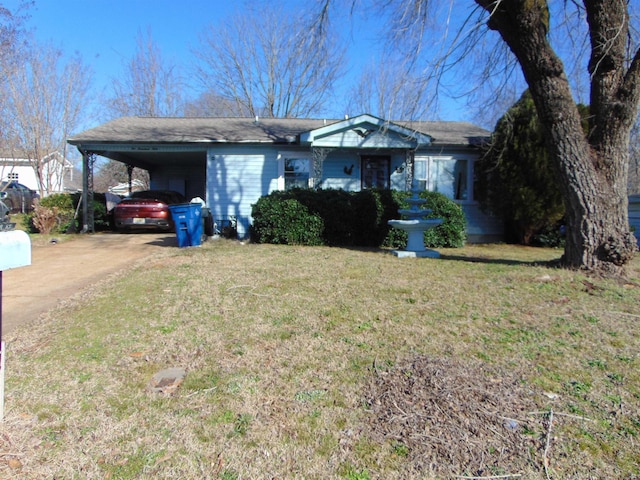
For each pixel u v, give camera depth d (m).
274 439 2.30
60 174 23.12
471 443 2.25
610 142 6.29
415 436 2.31
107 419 2.49
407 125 10.89
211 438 2.31
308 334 3.82
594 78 6.45
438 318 4.28
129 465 2.09
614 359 3.32
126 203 12.50
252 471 2.05
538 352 3.44
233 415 2.53
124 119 14.78
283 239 10.09
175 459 2.14
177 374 3.06
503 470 2.05
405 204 10.36
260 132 12.94
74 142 11.54
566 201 6.57
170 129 13.17
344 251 9.01
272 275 6.19
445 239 10.70
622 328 4.02
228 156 12.12
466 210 12.77
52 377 3.01
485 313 4.45
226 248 9.18
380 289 5.42
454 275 6.30
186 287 5.48
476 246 11.42
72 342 3.66
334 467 2.08
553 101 6.33
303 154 12.31
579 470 2.05
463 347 3.53
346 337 3.75
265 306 4.66
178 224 9.39
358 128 11.20
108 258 7.93
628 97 6.12
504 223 12.67
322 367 3.15
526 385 2.88
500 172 11.30
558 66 6.29
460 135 13.23
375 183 12.70
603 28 6.25
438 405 2.61
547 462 2.11
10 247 2.21
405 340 3.67
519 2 6.15
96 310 4.57
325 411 2.56
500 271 6.59
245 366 3.18
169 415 2.53
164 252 8.55
